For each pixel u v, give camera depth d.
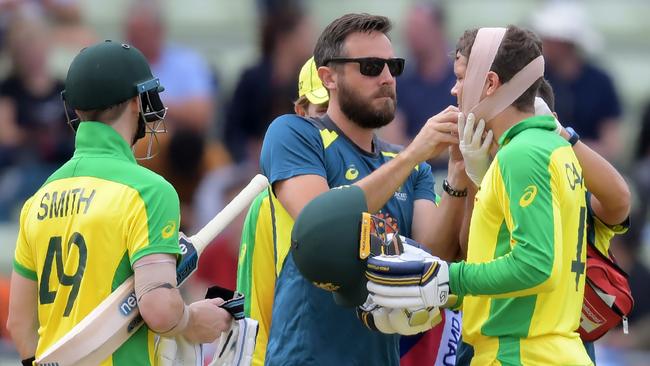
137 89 17.70
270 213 21.08
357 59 19.73
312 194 19.48
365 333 19.94
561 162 17.66
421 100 37.78
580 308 18.33
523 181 17.31
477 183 18.75
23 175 37.78
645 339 31.03
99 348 17.05
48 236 17.55
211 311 18.19
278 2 40.00
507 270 17.19
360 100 19.83
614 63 46.88
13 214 37.19
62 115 38.59
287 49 39.78
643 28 47.47
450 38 45.38
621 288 19.38
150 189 17.30
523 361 17.75
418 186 20.97
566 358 17.62
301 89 21.98
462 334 18.67
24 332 18.11
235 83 41.31
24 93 38.47
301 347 19.92
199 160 36.00
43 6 40.94
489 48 18.11
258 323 20.05
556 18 40.19
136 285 17.06
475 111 18.25
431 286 17.48
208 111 40.22
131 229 17.11
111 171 17.45
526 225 17.17
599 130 40.28
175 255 17.41
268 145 20.14
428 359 22.20
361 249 18.09
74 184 17.52
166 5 47.28
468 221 20.06
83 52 17.78
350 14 20.25
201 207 35.28
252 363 21.39
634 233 32.12
